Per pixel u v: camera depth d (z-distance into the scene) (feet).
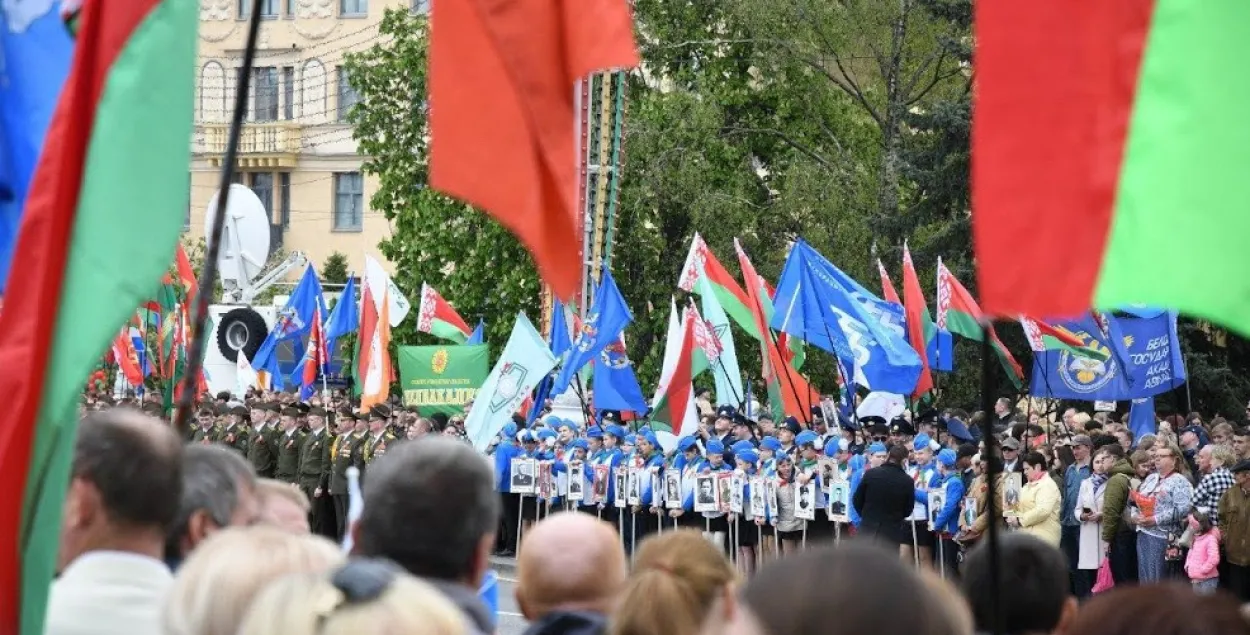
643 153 190.70
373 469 23.80
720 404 144.05
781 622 13.15
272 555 20.15
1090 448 97.35
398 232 205.98
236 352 202.49
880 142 202.90
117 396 176.86
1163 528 88.94
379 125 205.67
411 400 138.31
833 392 184.34
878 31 193.77
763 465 116.26
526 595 25.32
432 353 138.62
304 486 144.97
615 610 24.14
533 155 30.27
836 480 109.81
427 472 23.20
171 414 166.71
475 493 23.31
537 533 25.46
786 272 118.42
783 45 194.70
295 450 148.77
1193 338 168.76
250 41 28.68
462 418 137.49
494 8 30.14
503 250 195.42
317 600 16.33
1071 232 23.65
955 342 170.30
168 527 23.07
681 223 199.11
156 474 22.50
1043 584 26.37
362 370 147.13
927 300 178.50
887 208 182.39
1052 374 119.65
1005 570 26.45
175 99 25.73
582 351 125.18
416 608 16.21
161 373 169.17
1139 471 95.09
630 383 126.31
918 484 104.68
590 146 138.51
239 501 26.37
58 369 24.30
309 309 171.94
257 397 168.45
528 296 195.00
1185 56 23.65
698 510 118.21
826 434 123.24
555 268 30.35
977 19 23.77
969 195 173.27
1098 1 23.73
